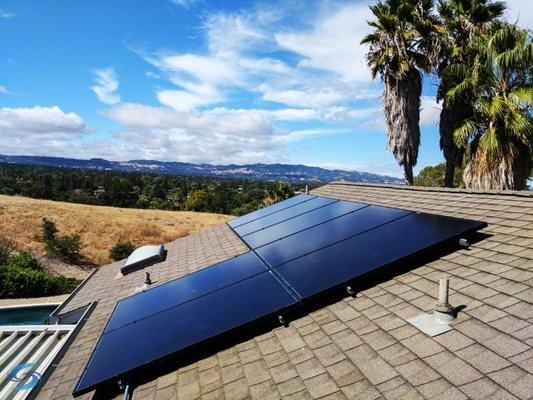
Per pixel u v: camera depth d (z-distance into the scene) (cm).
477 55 1333
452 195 923
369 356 392
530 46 1164
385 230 680
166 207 9300
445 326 394
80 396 498
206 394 421
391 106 1884
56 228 5056
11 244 4206
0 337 1060
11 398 776
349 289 526
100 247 4744
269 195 5025
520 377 290
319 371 397
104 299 1095
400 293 504
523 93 1184
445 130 1748
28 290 2919
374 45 1903
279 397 377
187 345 475
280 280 591
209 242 1380
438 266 545
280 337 488
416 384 327
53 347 1005
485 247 557
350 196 1358
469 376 312
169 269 1193
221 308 553
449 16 1928
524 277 438
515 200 726
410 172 1917
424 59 1833
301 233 843
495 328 363
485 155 1284
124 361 482
